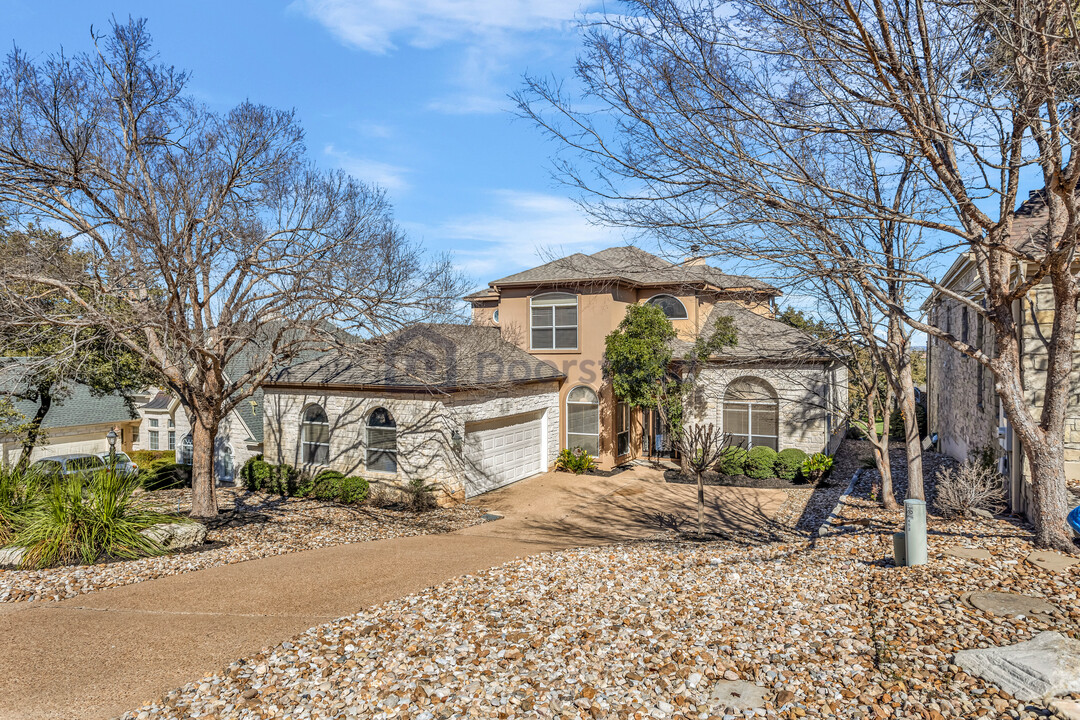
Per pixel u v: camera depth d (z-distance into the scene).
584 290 19.94
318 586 8.27
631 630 6.13
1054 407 7.56
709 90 7.05
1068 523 7.71
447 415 15.70
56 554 9.43
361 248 12.59
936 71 7.20
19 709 4.98
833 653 5.29
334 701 4.93
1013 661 4.61
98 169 10.99
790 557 8.84
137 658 5.89
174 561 9.69
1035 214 10.65
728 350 19.14
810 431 18.19
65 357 10.77
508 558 10.14
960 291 14.40
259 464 18.64
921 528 7.31
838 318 11.66
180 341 11.81
